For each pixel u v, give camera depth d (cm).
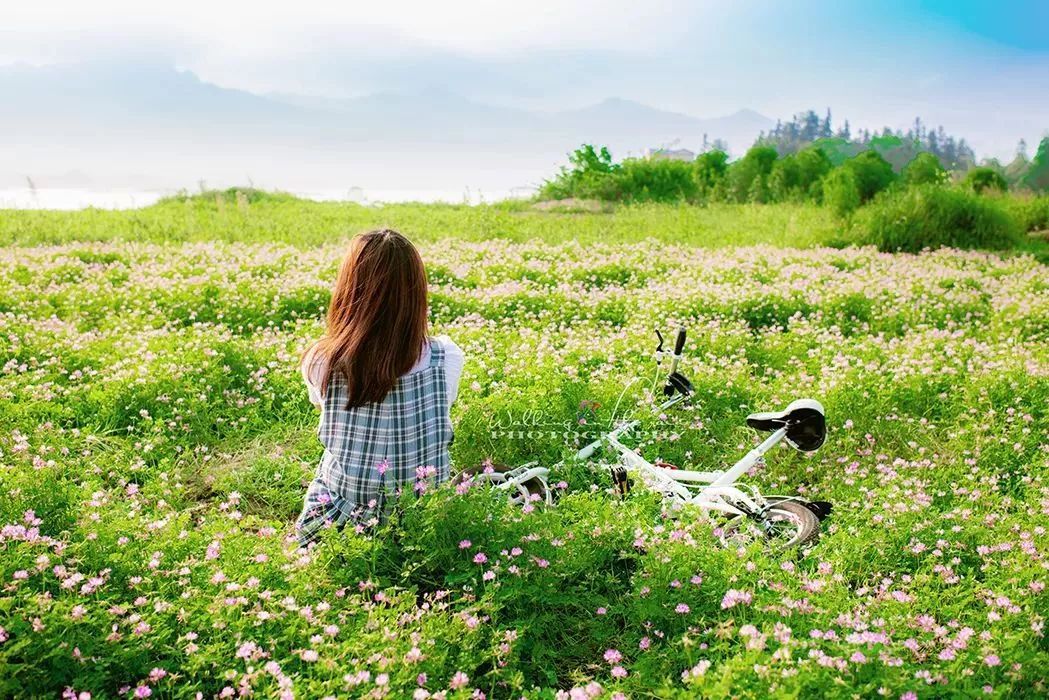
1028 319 885
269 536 382
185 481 530
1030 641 329
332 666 295
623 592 386
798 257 1286
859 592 363
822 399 618
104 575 333
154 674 286
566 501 429
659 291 981
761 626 323
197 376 637
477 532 374
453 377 391
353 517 380
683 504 416
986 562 385
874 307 940
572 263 1180
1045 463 509
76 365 664
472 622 319
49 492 385
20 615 295
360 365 361
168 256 1182
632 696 309
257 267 1088
